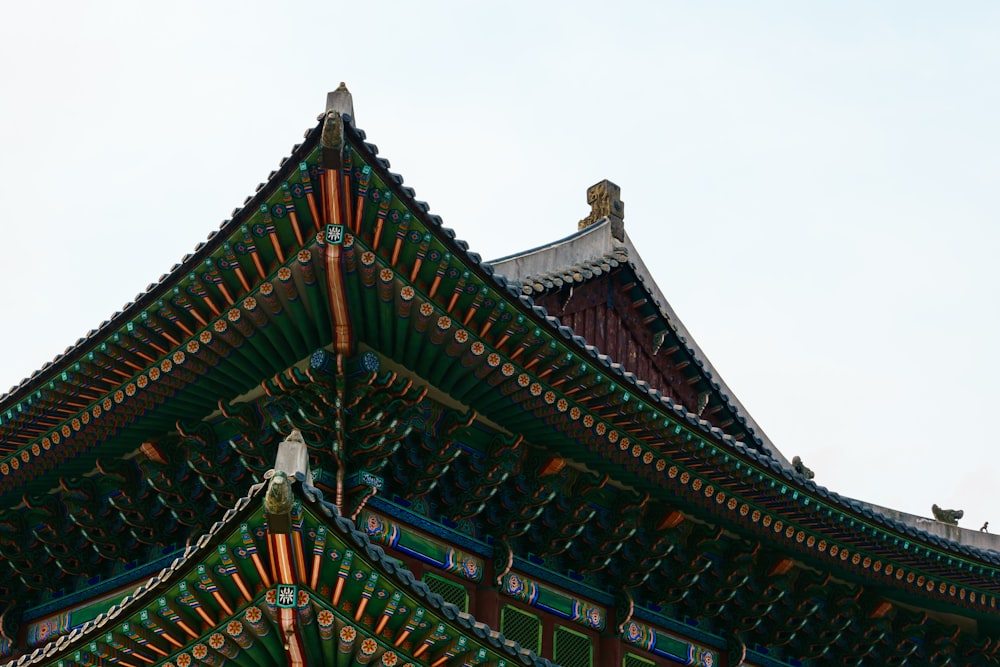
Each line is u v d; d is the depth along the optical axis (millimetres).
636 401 26203
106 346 24875
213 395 25797
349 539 19516
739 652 32094
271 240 22703
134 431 27109
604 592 29969
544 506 27922
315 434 24656
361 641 20422
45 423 27250
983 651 35469
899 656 34688
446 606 20750
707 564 30766
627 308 35250
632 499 29219
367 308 23594
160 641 20969
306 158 21578
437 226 22500
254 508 19125
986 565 32375
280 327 24047
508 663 21562
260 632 20172
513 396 25719
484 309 23797
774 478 28531
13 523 30734
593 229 35156
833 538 30922
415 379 25234
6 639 31344
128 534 29266
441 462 25906
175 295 23766
